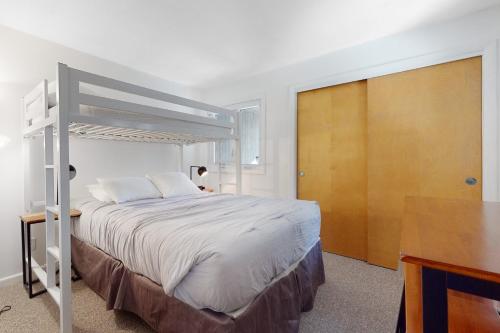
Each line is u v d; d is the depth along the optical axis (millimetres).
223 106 3967
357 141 2783
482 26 2059
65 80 1485
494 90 2008
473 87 2127
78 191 2756
